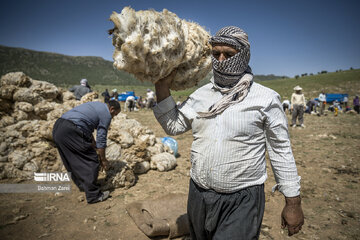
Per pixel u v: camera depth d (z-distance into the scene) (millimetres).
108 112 3680
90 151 3578
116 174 4121
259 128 1557
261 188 1629
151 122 12938
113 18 1561
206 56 1980
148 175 4758
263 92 1546
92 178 3557
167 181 4516
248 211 1544
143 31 1607
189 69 1928
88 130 3516
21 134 4738
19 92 5051
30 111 5109
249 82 1558
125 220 3195
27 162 4527
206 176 1608
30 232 2879
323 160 6094
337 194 4129
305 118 16547
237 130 1505
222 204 1604
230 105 1543
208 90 1729
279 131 1532
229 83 1621
